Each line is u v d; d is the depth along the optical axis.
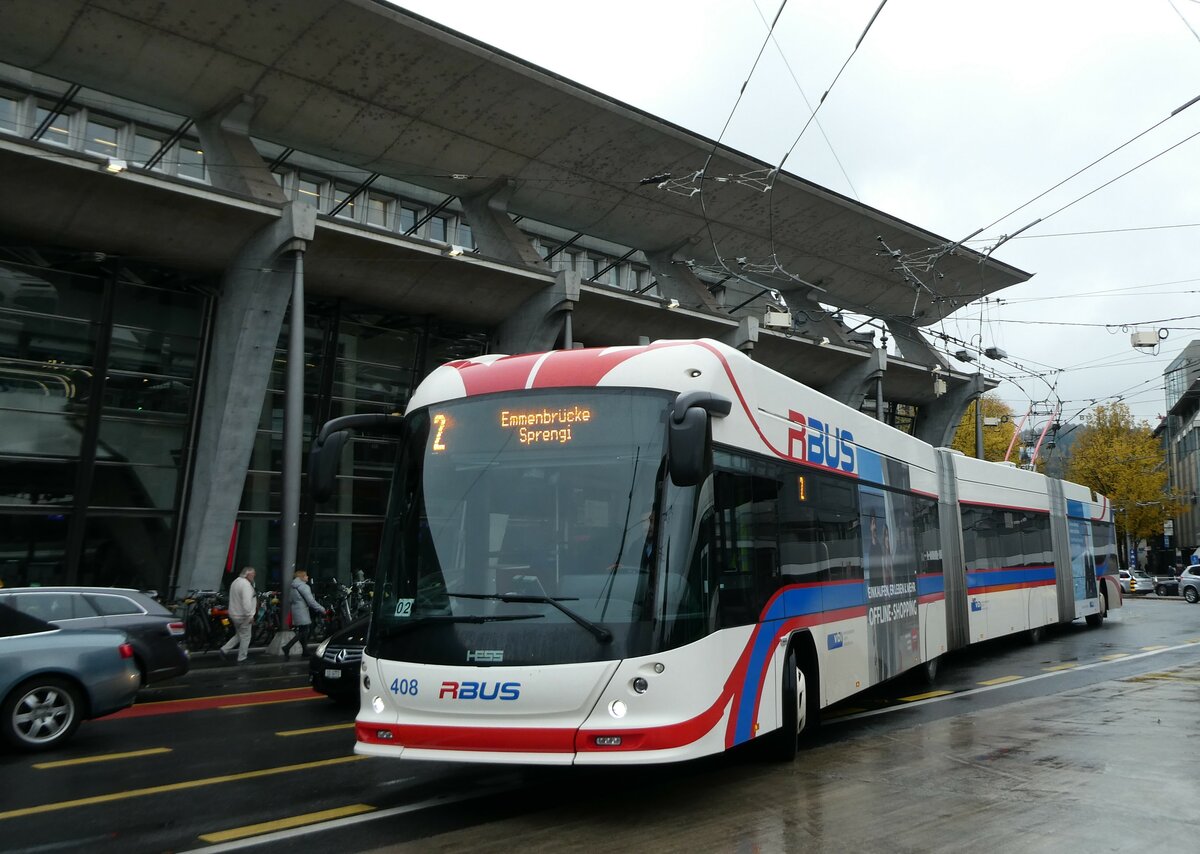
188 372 23.55
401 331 27.33
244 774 8.08
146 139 24.70
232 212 21.12
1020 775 7.54
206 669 17.58
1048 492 21.53
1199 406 74.81
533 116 24.19
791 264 34.09
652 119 25.08
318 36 20.78
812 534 8.98
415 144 24.31
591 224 29.80
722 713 6.57
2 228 20.19
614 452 6.62
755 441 7.84
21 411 21.11
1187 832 5.88
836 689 9.27
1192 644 19.94
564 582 6.33
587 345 30.25
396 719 6.39
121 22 19.53
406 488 7.00
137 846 5.89
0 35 19.31
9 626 9.41
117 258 21.78
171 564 23.22
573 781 7.55
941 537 14.44
